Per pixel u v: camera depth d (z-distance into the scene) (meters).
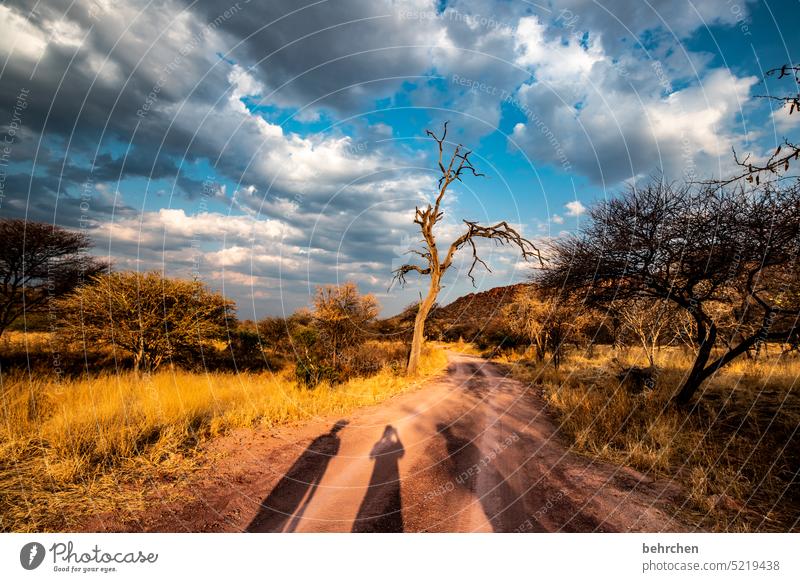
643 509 3.69
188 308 11.86
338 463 4.93
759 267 5.85
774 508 3.55
